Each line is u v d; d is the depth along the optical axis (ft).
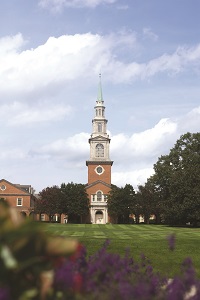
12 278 12.51
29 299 12.46
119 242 63.52
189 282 18.19
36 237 12.80
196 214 190.60
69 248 12.89
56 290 13.19
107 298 15.33
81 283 13.55
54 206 281.54
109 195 296.30
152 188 271.49
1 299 10.84
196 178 194.90
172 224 217.36
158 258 51.49
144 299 14.65
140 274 22.48
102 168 335.47
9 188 298.56
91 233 101.55
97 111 369.30
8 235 12.29
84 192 295.48
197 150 220.43
